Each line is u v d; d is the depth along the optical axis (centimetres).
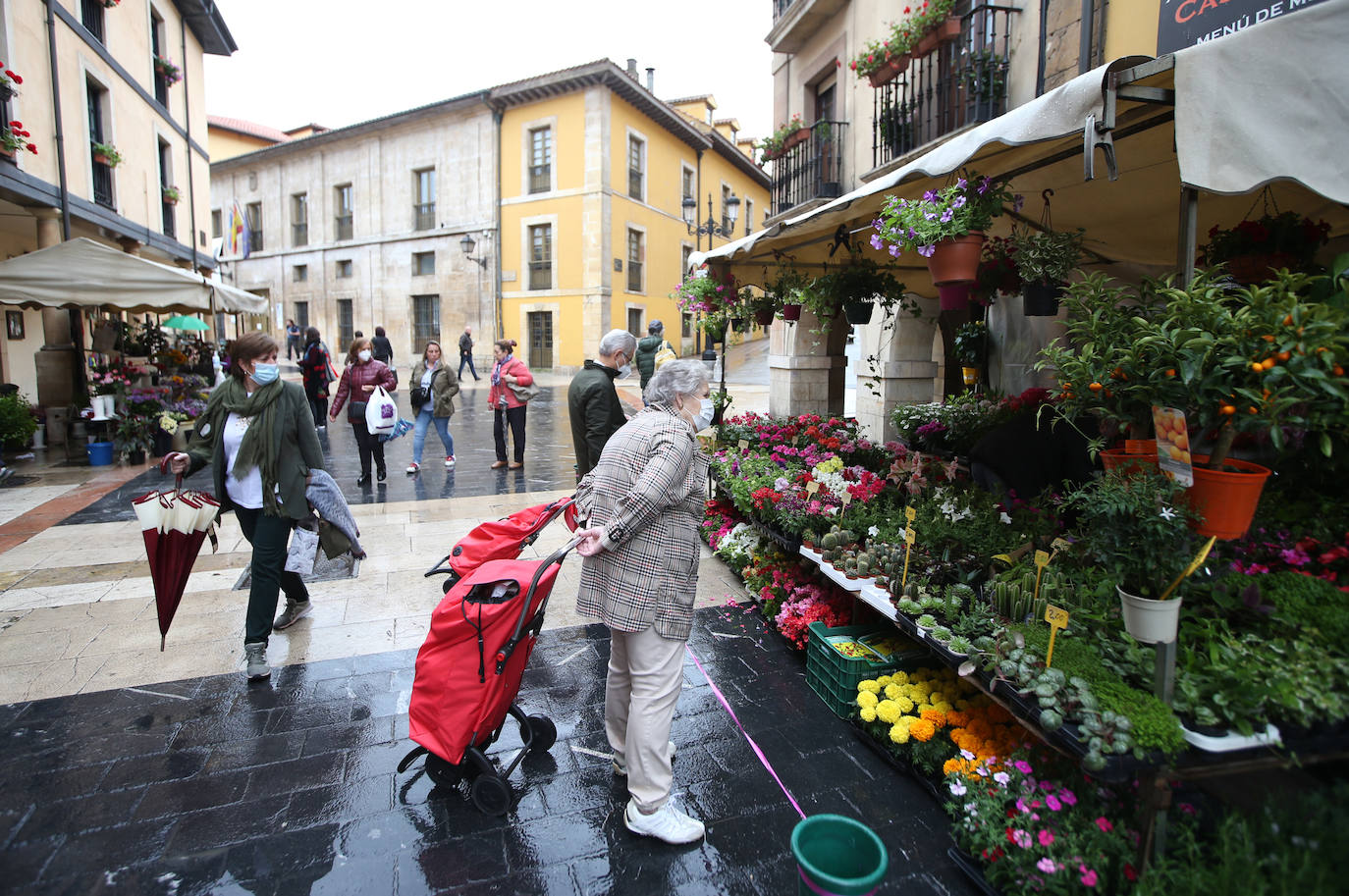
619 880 220
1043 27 550
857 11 830
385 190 2561
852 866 201
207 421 333
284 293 2902
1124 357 185
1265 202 324
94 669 347
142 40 1295
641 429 239
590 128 2153
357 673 346
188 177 1551
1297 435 183
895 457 456
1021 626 230
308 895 212
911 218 283
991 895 205
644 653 232
